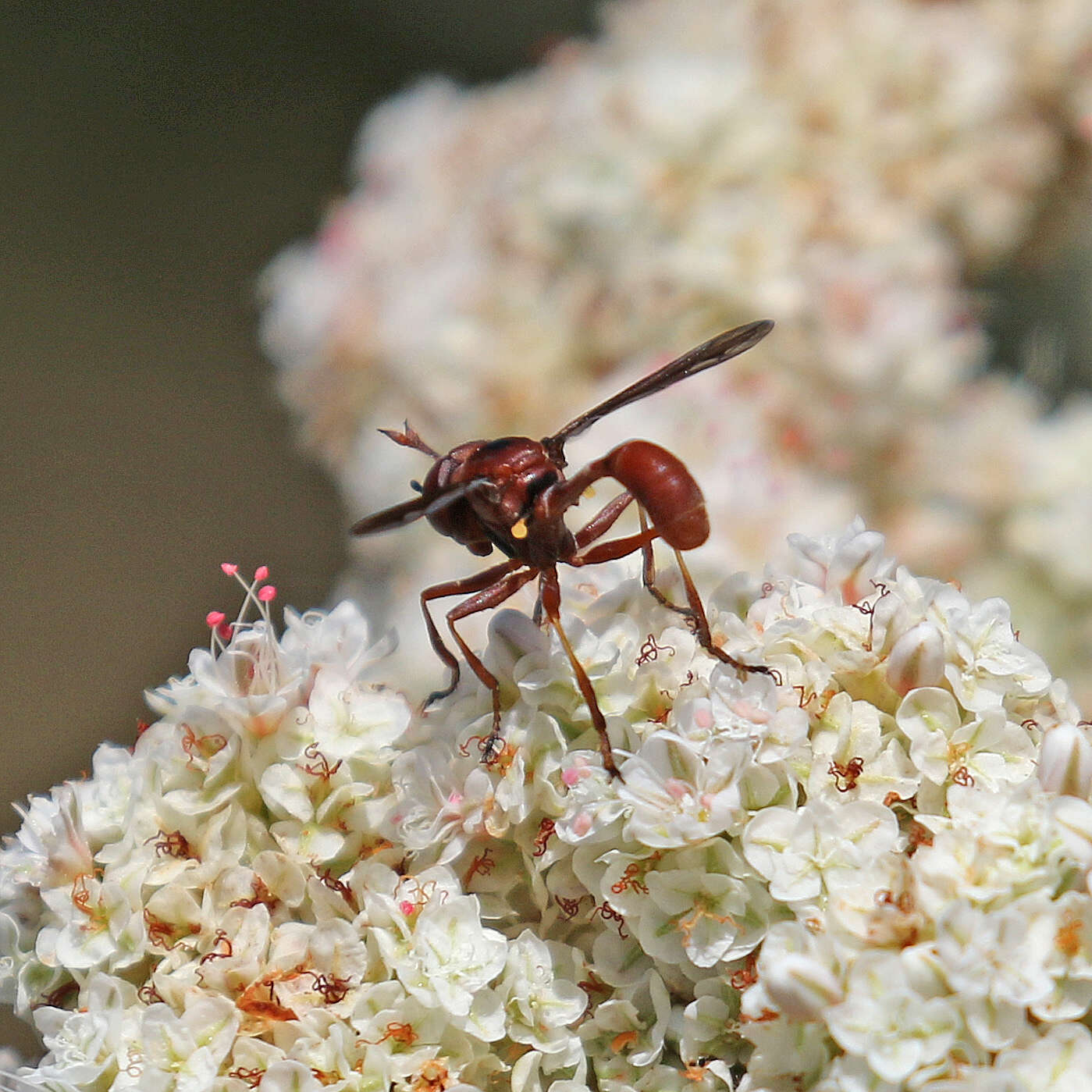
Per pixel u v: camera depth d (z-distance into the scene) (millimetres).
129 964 163
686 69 192
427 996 161
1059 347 197
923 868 159
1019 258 197
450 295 192
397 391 194
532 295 191
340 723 165
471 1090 160
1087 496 187
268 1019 162
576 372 191
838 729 162
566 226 191
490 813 163
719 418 185
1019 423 190
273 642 165
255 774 165
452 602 188
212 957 162
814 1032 159
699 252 188
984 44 193
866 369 187
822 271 188
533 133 196
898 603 163
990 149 193
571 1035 162
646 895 162
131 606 268
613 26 210
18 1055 169
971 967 157
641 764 162
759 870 160
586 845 162
